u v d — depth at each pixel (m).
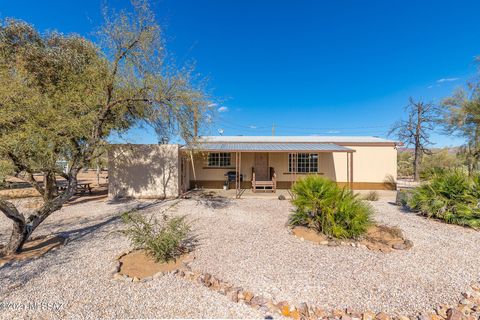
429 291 3.40
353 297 3.27
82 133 6.08
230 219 7.27
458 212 6.57
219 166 14.28
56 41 9.86
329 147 12.42
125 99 7.07
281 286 3.52
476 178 6.98
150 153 11.00
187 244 5.13
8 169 4.66
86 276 3.74
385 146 14.09
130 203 9.88
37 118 5.36
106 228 6.35
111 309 2.95
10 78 5.33
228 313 2.90
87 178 21.75
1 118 4.78
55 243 5.25
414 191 8.23
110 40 6.77
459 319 2.73
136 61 7.21
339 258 4.47
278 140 15.50
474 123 9.93
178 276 3.76
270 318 2.84
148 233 4.54
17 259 4.36
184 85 7.65
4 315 2.82
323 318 2.87
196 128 8.44
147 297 3.20
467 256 4.57
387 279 3.72
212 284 3.53
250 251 4.78
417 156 21.14
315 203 5.75
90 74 7.16
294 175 14.19
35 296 3.20
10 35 8.90
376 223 6.37
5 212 4.32
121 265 4.14
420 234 5.85
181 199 10.72
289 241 5.33
